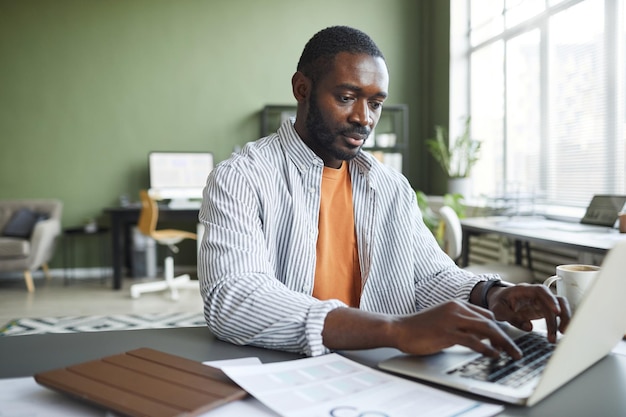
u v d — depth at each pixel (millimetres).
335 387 594
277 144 1059
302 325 750
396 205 1121
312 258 1023
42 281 5477
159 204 5840
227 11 5852
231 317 798
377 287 1080
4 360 730
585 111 3758
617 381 646
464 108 5582
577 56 3830
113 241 4996
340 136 944
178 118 5824
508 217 3846
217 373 630
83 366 647
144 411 515
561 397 598
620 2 3418
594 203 3330
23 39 5609
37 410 558
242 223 913
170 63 5793
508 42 4766
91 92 5711
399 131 6148
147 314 3996
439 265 1105
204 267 876
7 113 5625
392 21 6090
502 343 663
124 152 5777
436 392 588
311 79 950
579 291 839
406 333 683
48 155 5695
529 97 4441
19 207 5504
